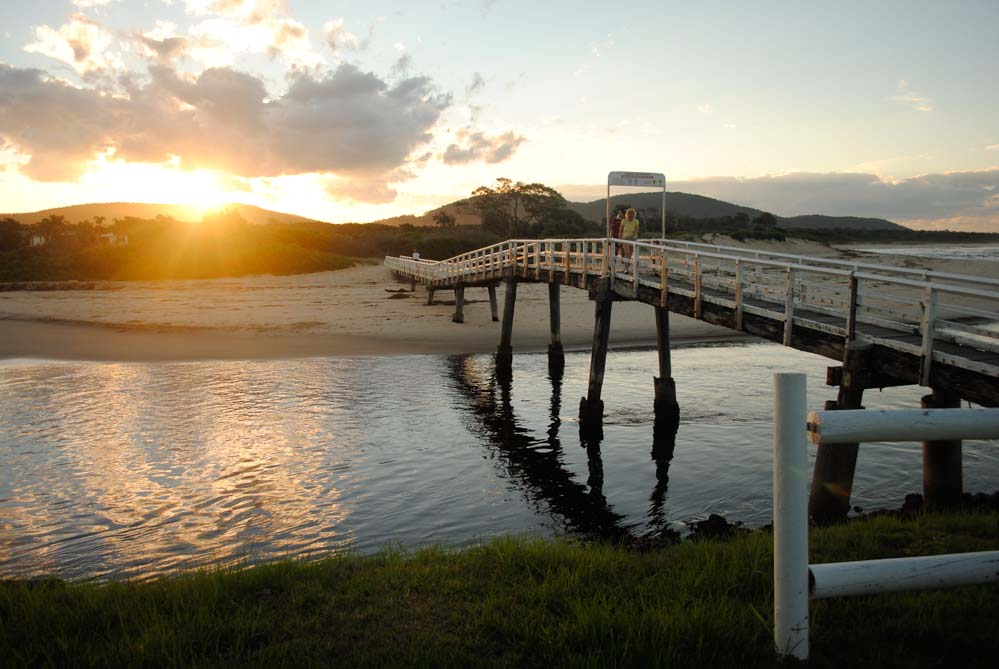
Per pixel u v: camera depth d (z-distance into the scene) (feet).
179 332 106.83
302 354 89.10
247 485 37.91
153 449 45.27
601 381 53.93
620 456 44.37
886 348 29.32
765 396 61.46
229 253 229.66
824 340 33.37
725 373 73.72
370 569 16.74
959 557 10.64
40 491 36.91
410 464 42.32
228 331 107.76
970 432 10.27
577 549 18.19
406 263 178.19
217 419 53.93
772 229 306.14
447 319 120.06
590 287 57.77
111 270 207.31
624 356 87.61
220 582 15.64
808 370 74.79
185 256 223.92
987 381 24.72
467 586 14.84
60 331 108.37
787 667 10.43
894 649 11.15
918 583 10.50
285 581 15.69
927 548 17.11
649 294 50.14
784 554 10.48
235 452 44.60
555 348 79.46
